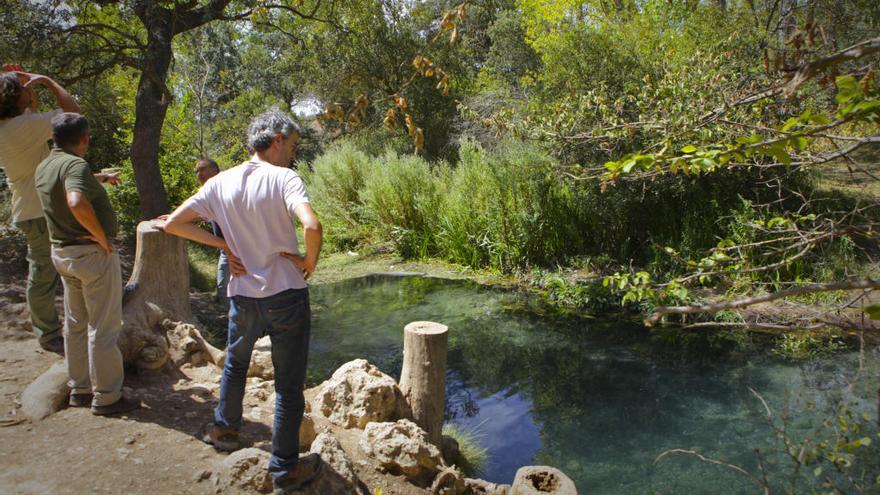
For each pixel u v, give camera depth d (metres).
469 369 6.96
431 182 13.40
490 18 21.98
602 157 9.52
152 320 4.73
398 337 7.80
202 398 4.14
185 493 3.01
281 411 3.06
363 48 18.98
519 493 3.53
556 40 11.33
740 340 7.55
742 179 9.80
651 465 4.90
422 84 19.48
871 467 4.07
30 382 3.99
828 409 5.33
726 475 4.68
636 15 11.16
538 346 7.64
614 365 6.99
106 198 3.53
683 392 6.21
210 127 15.51
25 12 8.40
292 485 3.12
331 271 11.77
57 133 3.47
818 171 10.35
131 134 12.76
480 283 10.76
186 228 3.01
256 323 3.03
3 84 3.98
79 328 3.68
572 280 10.11
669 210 10.34
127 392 4.03
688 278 2.86
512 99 15.80
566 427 5.57
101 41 9.73
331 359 6.99
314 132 26.69
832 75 2.18
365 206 13.61
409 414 4.54
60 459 3.17
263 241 2.95
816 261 8.45
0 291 6.07
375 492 3.66
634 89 8.95
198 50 15.11
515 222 11.29
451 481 3.88
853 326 2.53
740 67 7.43
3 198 10.29
